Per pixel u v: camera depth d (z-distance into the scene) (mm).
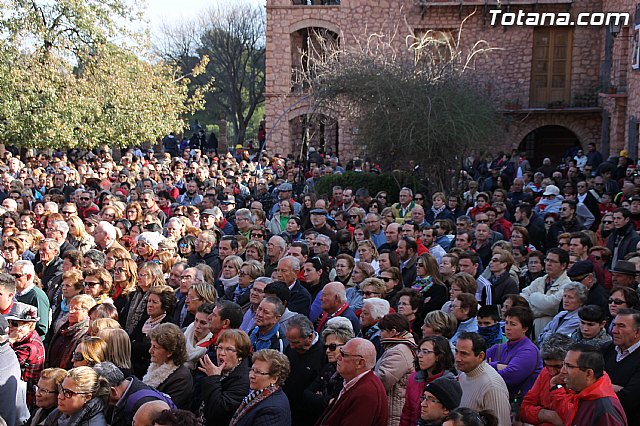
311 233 9633
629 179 15727
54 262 8398
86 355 5219
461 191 16844
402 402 5336
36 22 21719
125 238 9914
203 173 16938
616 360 5254
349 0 26656
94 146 23172
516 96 26859
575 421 4539
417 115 16250
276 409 4766
